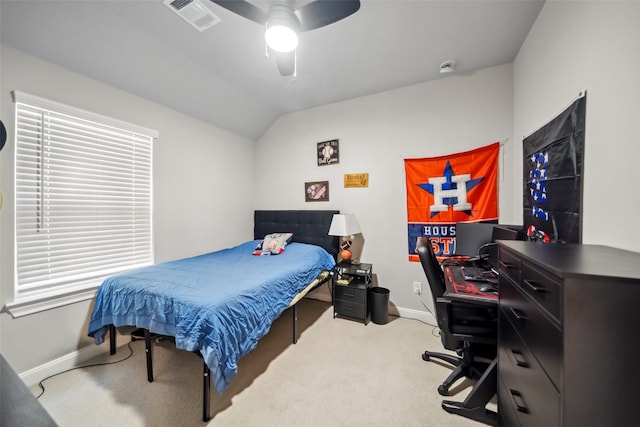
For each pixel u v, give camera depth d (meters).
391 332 2.44
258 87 2.78
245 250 3.02
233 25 1.81
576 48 1.27
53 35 1.66
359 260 3.04
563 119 1.37
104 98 2.08
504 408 1.17
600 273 0.64
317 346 2.18
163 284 1.74
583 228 1.21
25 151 1.69
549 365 0.74
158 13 1.69
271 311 1.80
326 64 2.33
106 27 1.76
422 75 2.53
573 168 1.27
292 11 1.38
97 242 2.07
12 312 1.61
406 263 2.80
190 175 2.84
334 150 3.18
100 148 2.09
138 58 2.05
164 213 2.56
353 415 1.44
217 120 3.10
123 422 1.38
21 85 1.64
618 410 0.63
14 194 1.63
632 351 0.61
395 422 1.39
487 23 1.80
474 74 2.45
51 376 1.76
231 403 1.52
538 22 1.72
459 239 2.31
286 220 3.45
